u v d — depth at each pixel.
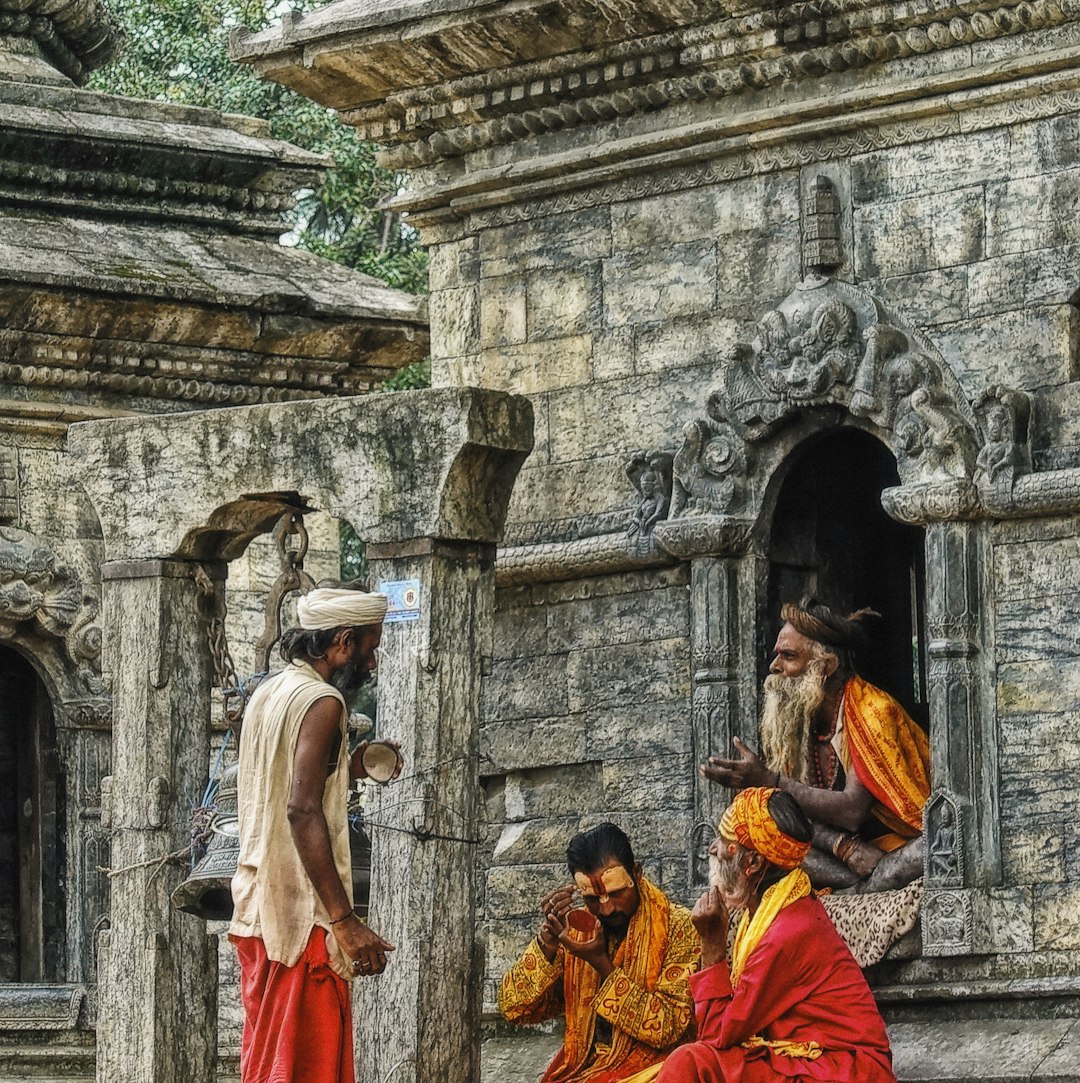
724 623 14.58
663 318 15.07
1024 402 13.69
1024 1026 13.17
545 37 15.02
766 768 13.67
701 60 14.70
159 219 19.16
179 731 13.49
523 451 12.59
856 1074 11.34
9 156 18.47
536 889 15.23
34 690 18.78
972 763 13.58
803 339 14.24
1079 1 13.44
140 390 18.59
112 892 13.52
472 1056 12.38
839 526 15.02
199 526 13.27
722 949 11.78
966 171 14.01
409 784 12.30
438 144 15.87
